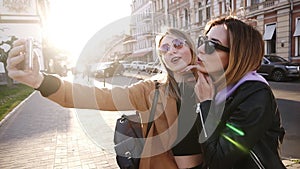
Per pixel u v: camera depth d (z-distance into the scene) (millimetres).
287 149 3803
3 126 6254
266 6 19203
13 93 13805
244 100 1020
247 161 1029
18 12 26656
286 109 6523
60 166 3633
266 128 1001
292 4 17281
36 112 7926
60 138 4871
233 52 1062
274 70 13461
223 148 1005
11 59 950
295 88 10383
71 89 1056
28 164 3754
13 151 4312
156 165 1101
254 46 1073
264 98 1010
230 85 1098
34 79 1000
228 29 1084
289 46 17891
